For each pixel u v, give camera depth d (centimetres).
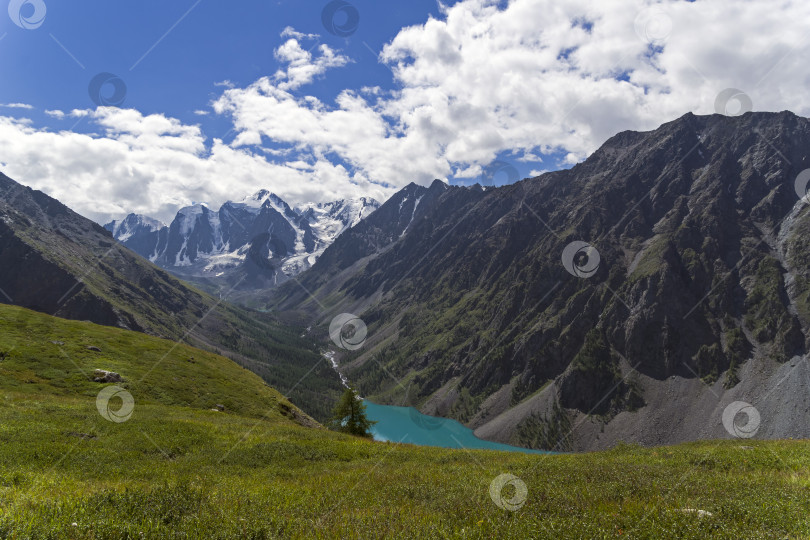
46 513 922
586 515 988
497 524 944
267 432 3853
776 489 1218
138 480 2003
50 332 7450
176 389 6488
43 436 2684
